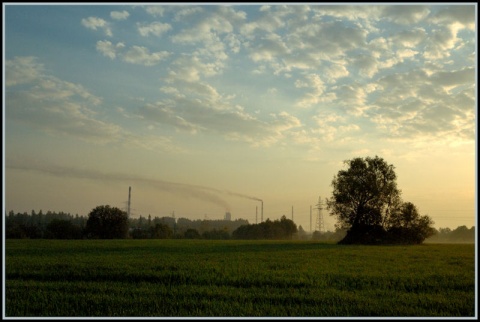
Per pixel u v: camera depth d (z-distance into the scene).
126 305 16.44
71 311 15.55
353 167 77.88
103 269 26.89
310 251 49.00
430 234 75.50
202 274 24.55
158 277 23.67
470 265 31.81
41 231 123.88
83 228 123.31
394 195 76.38
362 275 24.95
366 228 76.44
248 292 19.33
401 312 15.80
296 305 16.66
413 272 26.97
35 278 23.89
